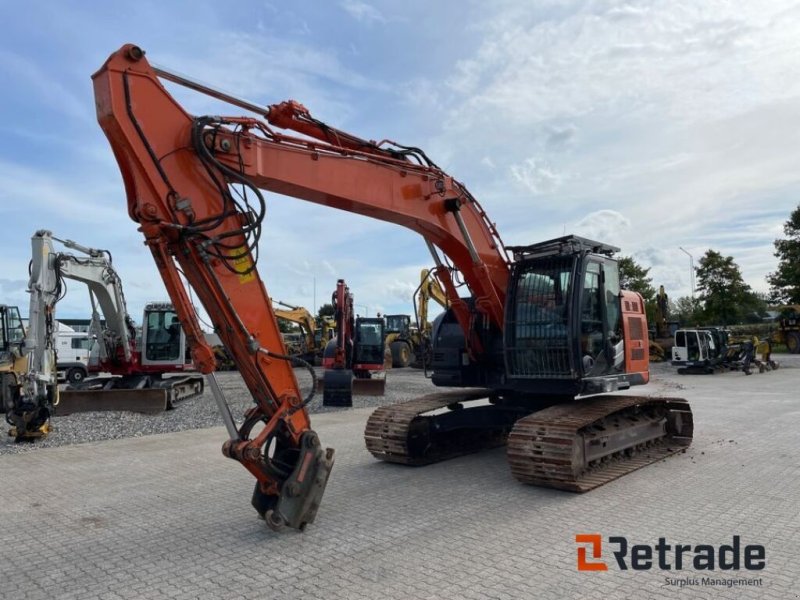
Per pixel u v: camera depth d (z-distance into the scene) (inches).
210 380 203.8
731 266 1641.2
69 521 238.1
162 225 190.7
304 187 226.5
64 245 529.0
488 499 255.3
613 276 331.3
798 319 1457.9
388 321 1296.8
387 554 193.0
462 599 158.7
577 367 286.4
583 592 161.8
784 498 247.4
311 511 215.8
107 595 167.9
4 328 616.4
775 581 167.2
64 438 433.7
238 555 195.5
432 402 346.6
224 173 201.6
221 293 202.1
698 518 223.0
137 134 189.6
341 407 594.9
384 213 261.0
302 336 1222.9
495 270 315.9
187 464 341.1
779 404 561.9
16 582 178.5
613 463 307.3
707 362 965.8
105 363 650.2
